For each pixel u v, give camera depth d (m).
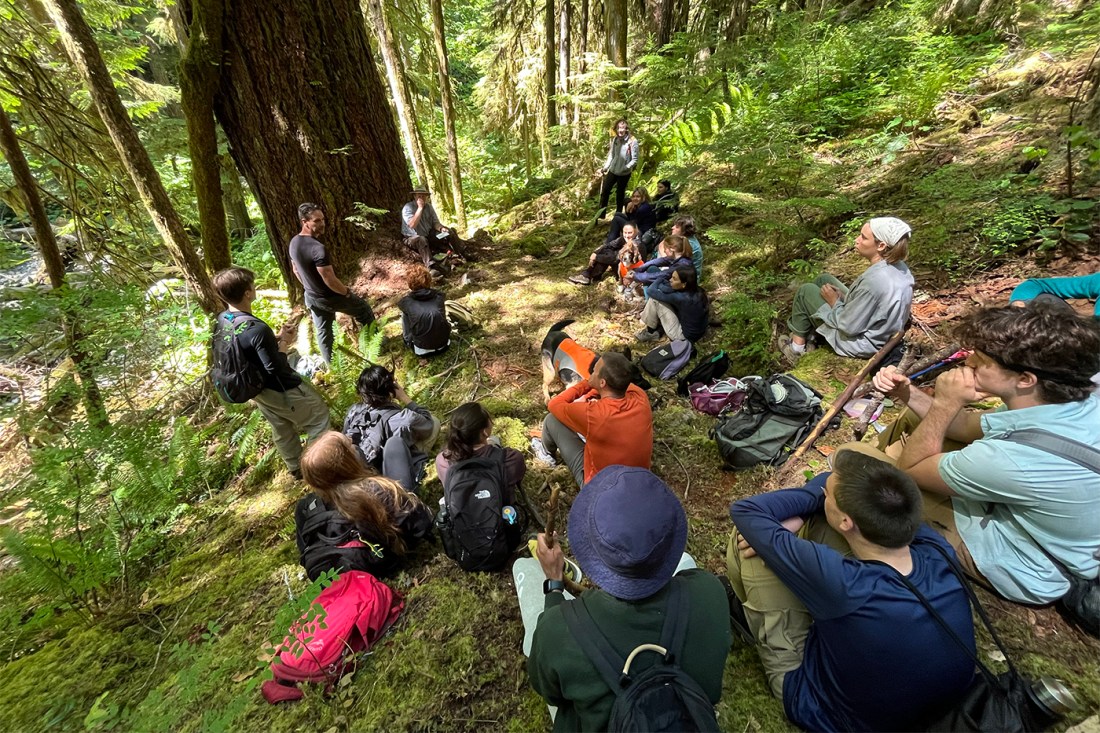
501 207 9.58
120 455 3.06
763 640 1.77
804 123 6.34
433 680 2.02
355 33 4.98
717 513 2.67
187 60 4.02
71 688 2.30
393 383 3.04
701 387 3.53
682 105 8.30
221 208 4.38
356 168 5.20
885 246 3.11
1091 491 1.50
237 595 2.68
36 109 4.04
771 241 4.97
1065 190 3.62
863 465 1.46
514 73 11.35
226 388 2.90
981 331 1.65
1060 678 1.61
